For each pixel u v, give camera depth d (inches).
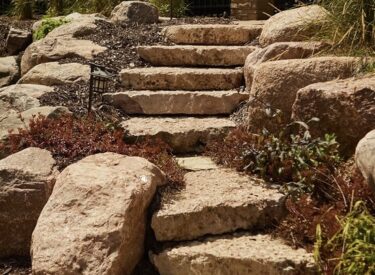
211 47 207.2
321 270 112.4
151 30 236.8
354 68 153.0
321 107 143.1
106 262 115.3
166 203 131.3
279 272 114.0
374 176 116.2
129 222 120.6
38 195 137.2
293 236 122.9
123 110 183.5
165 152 155.9
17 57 264.4
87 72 200.8
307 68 155.5
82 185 126.0
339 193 129.6
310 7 197.0
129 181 126.9
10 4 368.2
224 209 128.6
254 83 162.4
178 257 120.2
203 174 147.8
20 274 132.4
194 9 356.2
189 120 175.9
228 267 117.0
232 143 158.4
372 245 108.7
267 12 297.6
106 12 315.6
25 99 181.5
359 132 138.6
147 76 192.9
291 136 144.2
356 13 172.4
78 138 155.1
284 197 130.8
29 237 138.3
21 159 143.4
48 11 340.8
